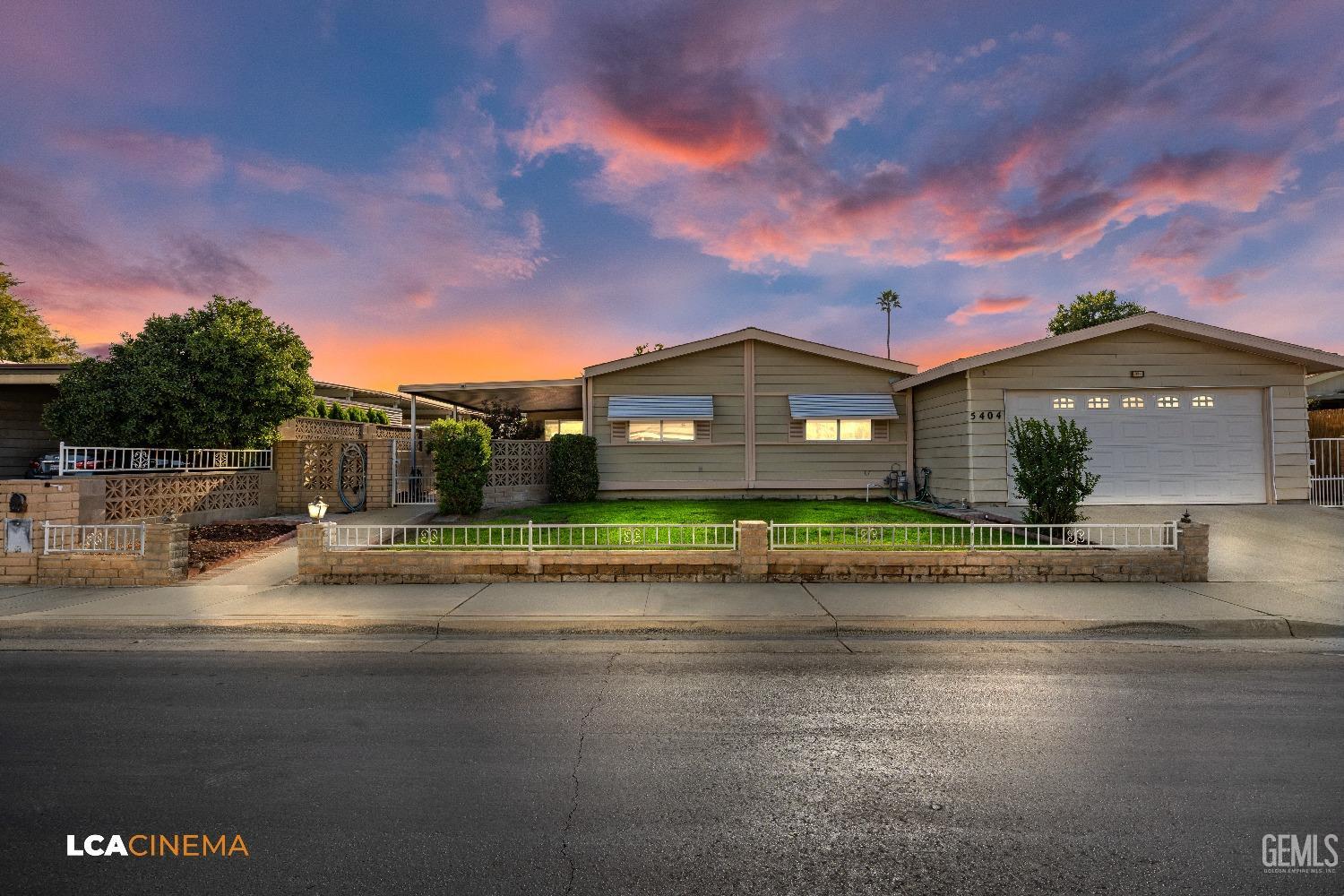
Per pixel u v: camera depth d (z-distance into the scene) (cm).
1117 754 401
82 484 1027
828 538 1112
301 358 1683
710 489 1798
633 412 1758
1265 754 400
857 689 521
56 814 333
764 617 716
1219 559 995
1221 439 1482
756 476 1802
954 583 880
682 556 891
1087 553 886
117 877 282
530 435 2289
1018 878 280
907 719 457
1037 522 1110
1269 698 498
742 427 1806
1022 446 1136
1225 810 335
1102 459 1478
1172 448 1480
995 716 463
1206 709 475
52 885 277
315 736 430
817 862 292
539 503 1716
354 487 1628
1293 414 1480
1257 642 658
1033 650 630
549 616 721
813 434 1809
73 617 722
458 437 1391
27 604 787
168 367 1446
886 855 297
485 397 2081
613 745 415
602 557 891
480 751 407
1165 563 884
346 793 354
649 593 825
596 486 1744
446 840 309
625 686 529
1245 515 1322
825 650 635
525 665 586
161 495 1279
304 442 1645
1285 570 937
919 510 1497
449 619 714
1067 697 501
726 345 1809
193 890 274
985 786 361
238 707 482
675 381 1806
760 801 345
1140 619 703
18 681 541
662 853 298
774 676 556
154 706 483
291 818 329
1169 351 1491
